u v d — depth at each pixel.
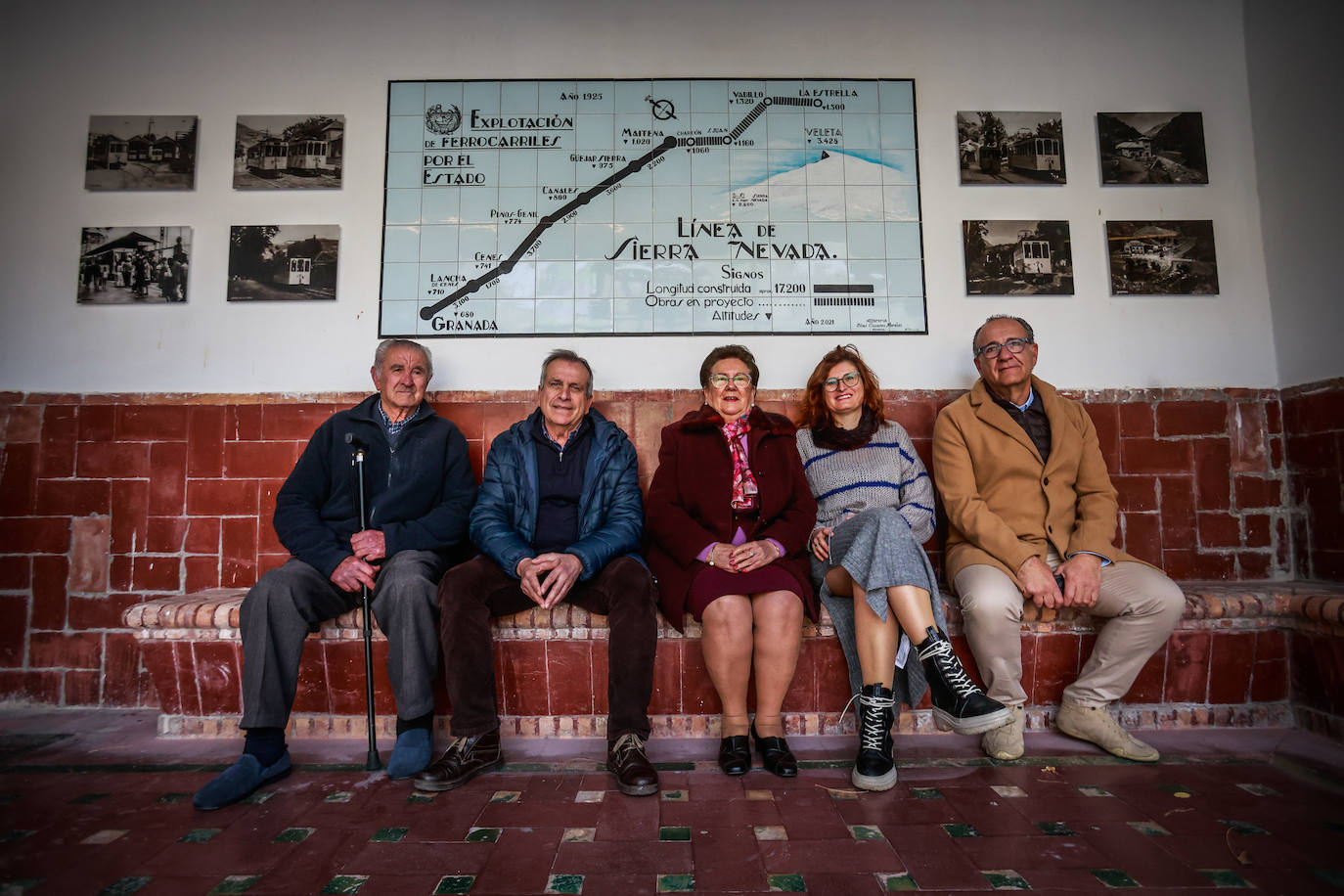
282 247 2.96
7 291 2.92
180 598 2.52
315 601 2.19
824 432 2.55
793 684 2.36
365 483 2.42
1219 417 2.89
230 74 3.03
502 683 2.33
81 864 1.53
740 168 3.02
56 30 3.02
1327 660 2.27
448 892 1.42
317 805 1.83
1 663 2.76
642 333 2.95
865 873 1.48
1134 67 3.03
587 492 2.40
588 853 1.57
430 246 2.97
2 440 2.82
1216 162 3.03
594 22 3.04
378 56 3.03
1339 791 1.88
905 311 2.98
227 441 2.83
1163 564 2.83
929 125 3.04
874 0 3.06
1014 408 2.57
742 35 3.05
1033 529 2.41
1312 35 2.75
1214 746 2.22
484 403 2.86
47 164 2.98
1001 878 1.46
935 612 2.03
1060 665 2.37
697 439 2.44
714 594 2.10
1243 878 1.45
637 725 1.98
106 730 2.47
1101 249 3.02
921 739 2.32
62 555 2.79
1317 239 2.76
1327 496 2.68
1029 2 3.08
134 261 2.94
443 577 2.15
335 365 2.93
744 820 1.73
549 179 3.00
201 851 1.59
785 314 2.97
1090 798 1.84
